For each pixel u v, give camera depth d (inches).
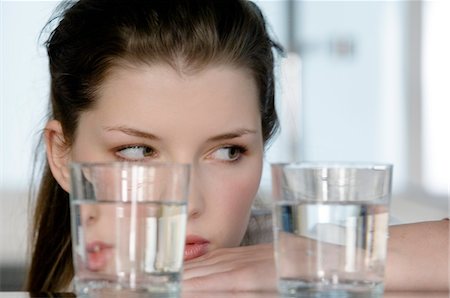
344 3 192.9
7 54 165.6
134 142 64.0
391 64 195.2
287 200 35.9
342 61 192.9
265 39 73.2
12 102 165.2
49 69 76.9
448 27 197.8
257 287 45.1
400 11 196.4
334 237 35.6
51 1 165.6
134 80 63.5
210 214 64.4
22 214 147.6
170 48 62.9
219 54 63.9
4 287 151.3
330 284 35.5
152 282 35.4
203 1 67.4
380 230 36.1
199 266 49.2
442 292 48.5
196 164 63.4
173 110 62.7
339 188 35.7
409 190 197.5
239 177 65.7
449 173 195.3
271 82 75.4
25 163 163.5
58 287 84.1
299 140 188.4
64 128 72.2
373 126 194.9
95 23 66.9
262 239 82.8
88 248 35.7
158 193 35.4
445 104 199.3
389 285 49.9
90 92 66.2
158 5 66.1
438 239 51.7
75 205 36.2
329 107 192.5
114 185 35.3
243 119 65.4
